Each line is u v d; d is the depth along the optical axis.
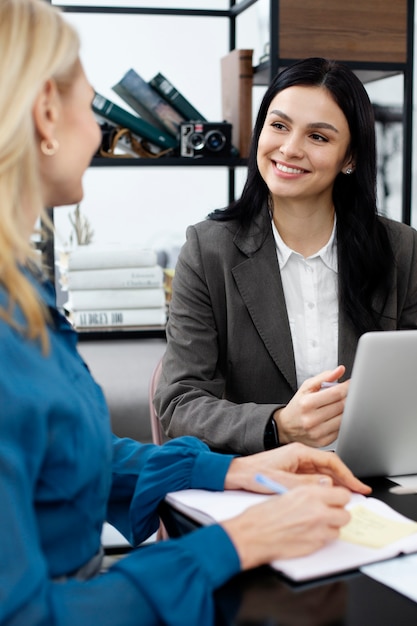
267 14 2.43
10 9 0.91
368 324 1.74
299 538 0.96
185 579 0.87
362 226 1.74
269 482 1.02
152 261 2.68
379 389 1.20
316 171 1.64
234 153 2.65
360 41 2.41
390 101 2.77
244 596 0.89
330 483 1.17
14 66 0.88
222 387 1.68
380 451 1.27
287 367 1.70
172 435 1.58
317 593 0.90
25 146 0.88
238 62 2.60
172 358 1.69
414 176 2.90
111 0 2.95
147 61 2.99
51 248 2.55
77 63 0.97
